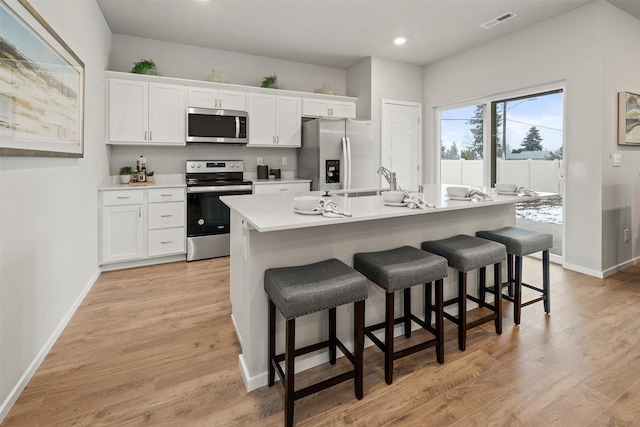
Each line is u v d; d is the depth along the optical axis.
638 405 1.53
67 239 2.34
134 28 3.80
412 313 2.24
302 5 3.29
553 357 1.91
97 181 3.24
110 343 2.09
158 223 3.69
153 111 3.80
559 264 3.64
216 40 4.16
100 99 3.33
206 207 3.94
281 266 1.72
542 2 3.21
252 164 4.75
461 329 1.98
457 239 2.21
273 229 1.40
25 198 1.70
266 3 3.25
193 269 3.58
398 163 5.04
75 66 2.38
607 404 1.54
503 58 4.04
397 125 5.00
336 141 4.41
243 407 1.55
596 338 2.11
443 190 2.84
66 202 2.31
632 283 3.06
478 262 1.98
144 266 3.68
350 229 1.92
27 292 1.72
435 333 1.88
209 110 4.02
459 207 1.98
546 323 2.31
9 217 1.55
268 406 1.56
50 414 1.49
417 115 5.17
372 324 2.04
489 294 2.67
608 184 3.25
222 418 1.48
